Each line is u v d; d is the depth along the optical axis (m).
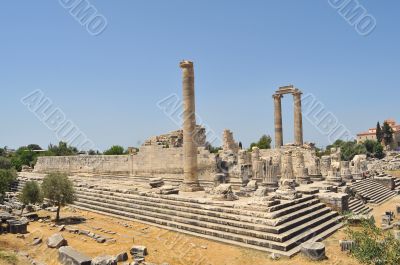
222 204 24.55
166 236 22.31
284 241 19.70
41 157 62.38
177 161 43.69
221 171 38.88
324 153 68.88
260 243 19.75
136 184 38.22
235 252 19.23
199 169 40.34
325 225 23.91
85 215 28.84
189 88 33.03
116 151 72.81
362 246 14.35
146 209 27.62
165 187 30.06
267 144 77.44
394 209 35.75
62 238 19.92
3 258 15.95
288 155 37.50
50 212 30.05
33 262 16.81
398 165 79.06
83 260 16.02
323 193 29.67
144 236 22.38
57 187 26.69
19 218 25.23
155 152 45.88
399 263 13.21
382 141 122.56
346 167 45.53
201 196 28.30
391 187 48.25
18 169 70.38
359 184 44.31
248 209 23.28
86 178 46.69
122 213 28.08
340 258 18.25
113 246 20.16
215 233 21.70
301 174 40.62
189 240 21.42
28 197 28.22
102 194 33.22
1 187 34.69
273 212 22.52
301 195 27.95
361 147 95.88
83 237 22.11
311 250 18.06
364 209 34.50
